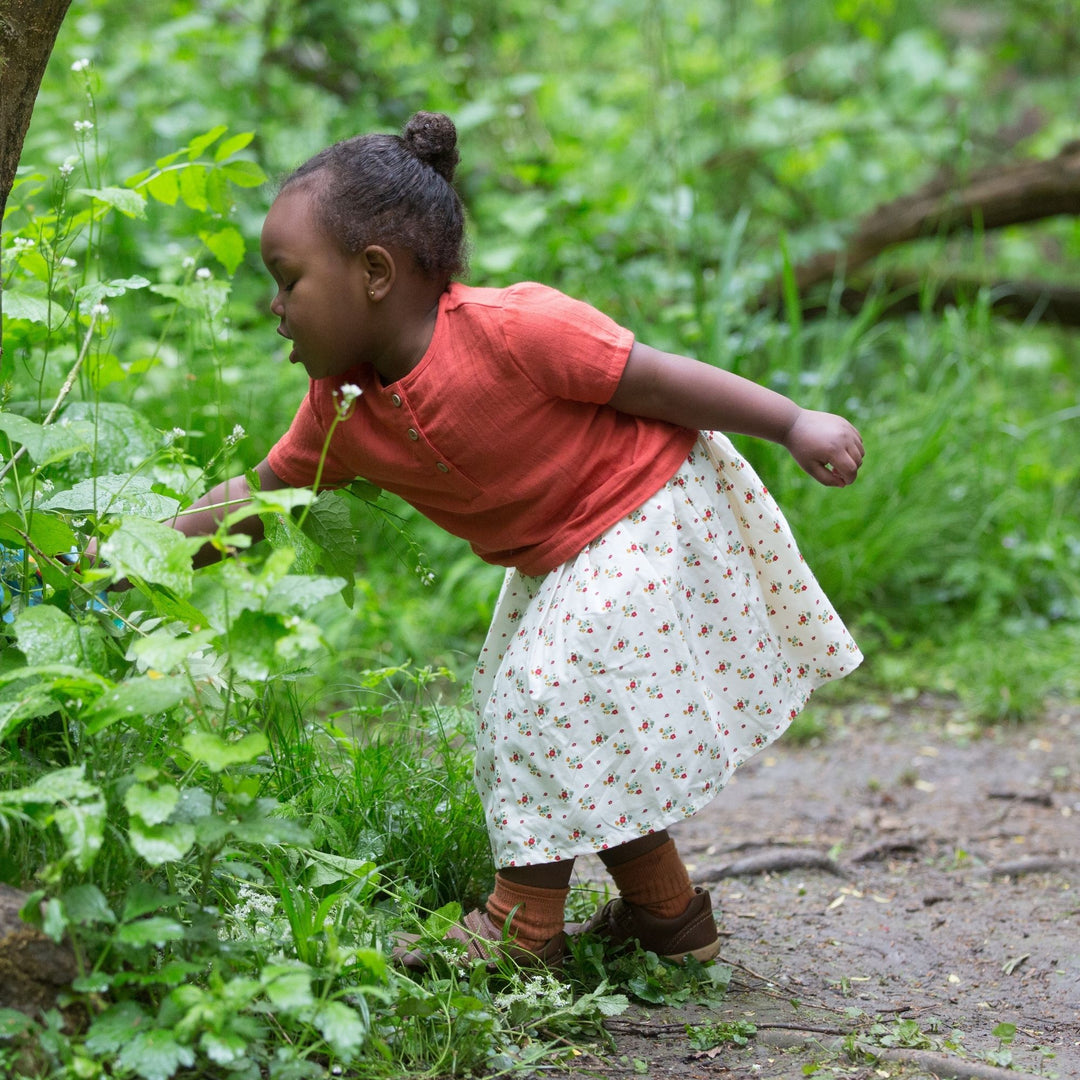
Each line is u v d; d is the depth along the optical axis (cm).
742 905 328
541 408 241
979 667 522
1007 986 278
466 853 284
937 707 504
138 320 553
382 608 499
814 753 463
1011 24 1009
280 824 195
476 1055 213
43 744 225
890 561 573
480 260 592
